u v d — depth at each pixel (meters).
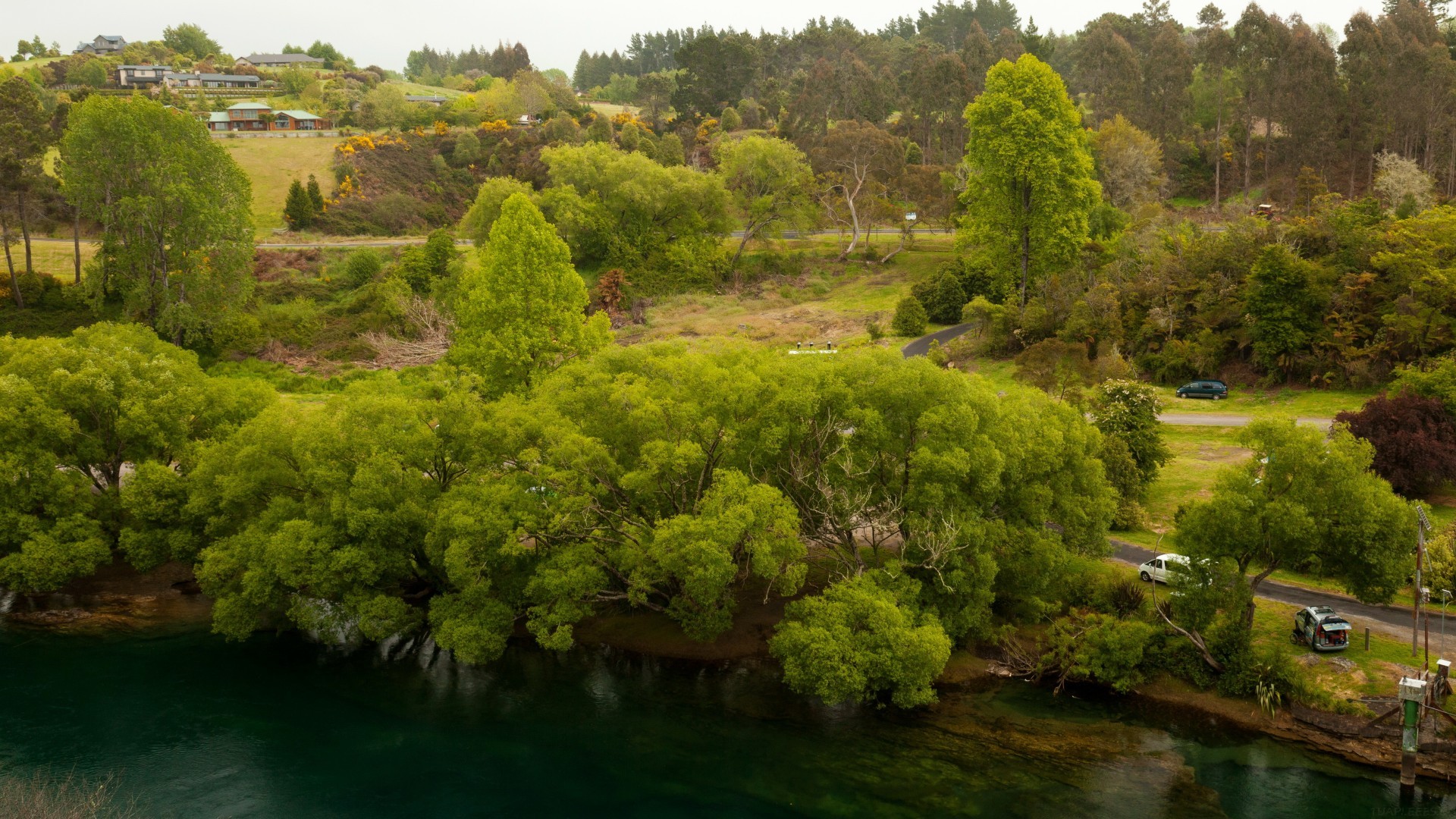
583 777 34.66
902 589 38.72
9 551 46.34
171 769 34.56
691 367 42.91
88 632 45.62
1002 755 35.44
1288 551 37.16
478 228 109.69
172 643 44.72
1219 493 38.19
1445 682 34.62
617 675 42.00
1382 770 33.72
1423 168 116.44
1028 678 40.59
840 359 43.22
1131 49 171.50
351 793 33.41
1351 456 36.69
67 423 45.91
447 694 40.62
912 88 163.62
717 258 112.31
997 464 38.97
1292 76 119.62
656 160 141.25
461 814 32.28
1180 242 80.88
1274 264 68.06
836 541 43.59
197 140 90.25
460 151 151.75
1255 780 33.56
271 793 33.28
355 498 40.22
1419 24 130.62
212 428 50.84
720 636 44.19
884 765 35.12
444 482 44.00
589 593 39.88
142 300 85.44
